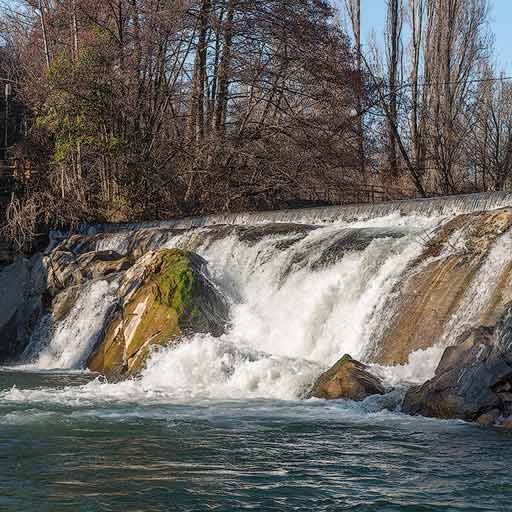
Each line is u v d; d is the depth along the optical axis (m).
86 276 20.36
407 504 6.31
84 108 30.67
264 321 15.21
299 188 32.16
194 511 6.19
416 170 37.19
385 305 13.20
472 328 10.47
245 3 31.41
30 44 36.88
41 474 7.27
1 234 25.91
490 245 12.66
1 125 35.69
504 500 6.41
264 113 32.78
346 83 32.66
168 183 31.66
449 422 9.53
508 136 37.78
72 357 18.06
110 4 32.25
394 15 40.22
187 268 16.19
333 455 7.89
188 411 10.54
